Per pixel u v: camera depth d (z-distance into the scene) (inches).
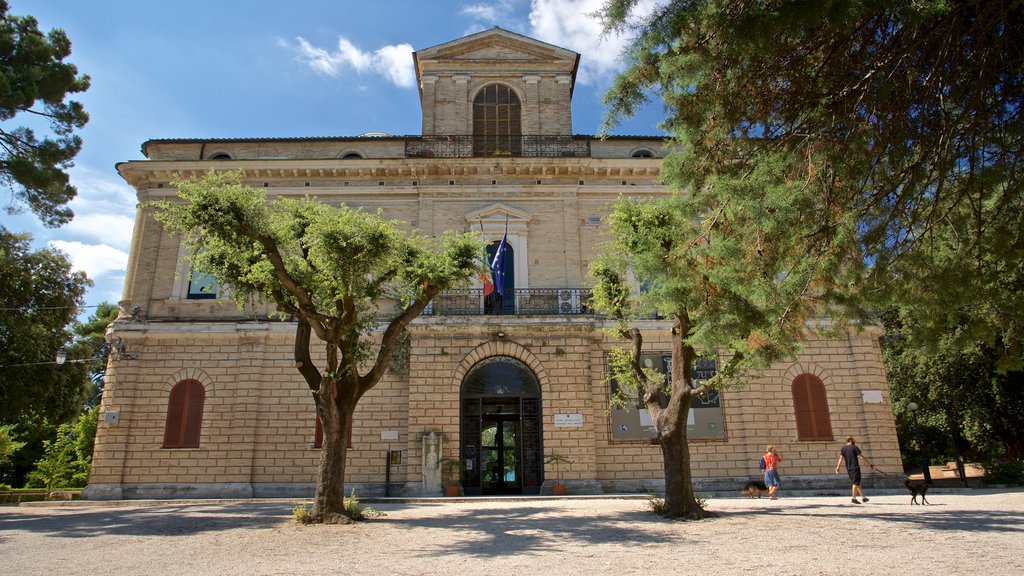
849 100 334.0
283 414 1005.2
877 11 284.2
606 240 1111.6
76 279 1122.0
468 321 1004.6
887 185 362.0
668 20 300.2
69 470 1594.5
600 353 1040.8
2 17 853.2
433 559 408.5
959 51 309.0
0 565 398.6
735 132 370.0
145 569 381.4
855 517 589.6
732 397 1035.9
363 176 1122.7
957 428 1379.2
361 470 984.3
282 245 649.6
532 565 381.7
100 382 2000.5
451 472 956.0
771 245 375.6
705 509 631.2
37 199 864.9
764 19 283.0
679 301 428.1
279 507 783.7
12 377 985.5
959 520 555.2
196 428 994.7
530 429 1009.5
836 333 450.0
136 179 1102.4
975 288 383.2
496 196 1122.7
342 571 370.0
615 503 778.8
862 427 1027.9
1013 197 362.6
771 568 359.6
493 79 1220.5
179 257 1077.8
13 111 796.0
